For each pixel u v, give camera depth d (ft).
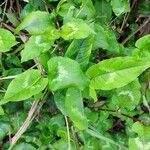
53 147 0.94
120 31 1.09
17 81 0.77
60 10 0.89
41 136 0.96
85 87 0.78
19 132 0.93
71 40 0.89
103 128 0.97
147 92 0.99
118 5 0.95
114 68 0.74
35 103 0.92
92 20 0.90
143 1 1.13
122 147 0.92
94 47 0.87
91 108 0.98
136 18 1.13
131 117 0.97
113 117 1.03
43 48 0.80
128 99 0.92
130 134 0.98
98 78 0.77
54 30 0.81
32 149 0.94
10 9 1.02
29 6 0.98
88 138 0.94
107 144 0.95
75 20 0.84
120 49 0.96
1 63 1.00
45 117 0.99
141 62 0.72
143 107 1.02
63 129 0.92
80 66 0.82
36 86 0.78
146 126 0.88
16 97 0.76
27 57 0.79
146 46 0.88
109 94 0.96
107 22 1.00
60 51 0.91
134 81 0.91
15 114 0.98
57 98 0.83
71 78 0.75
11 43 0.81
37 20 0.84
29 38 0.85
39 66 0.88
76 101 0.79
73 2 0.91
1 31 0.81
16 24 0.98
